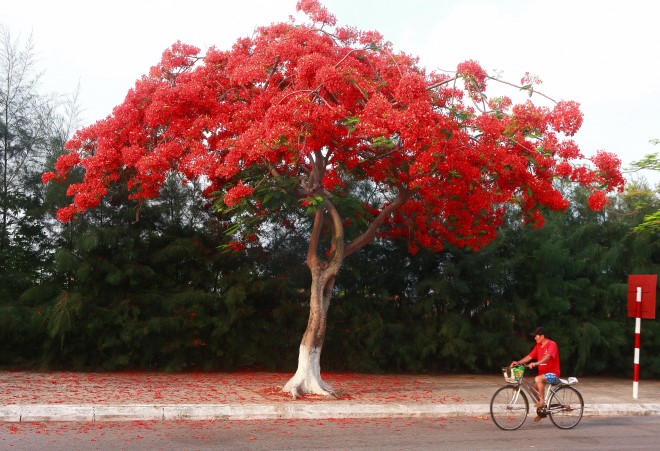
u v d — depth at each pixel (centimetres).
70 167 1218
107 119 1205
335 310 1603
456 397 1225
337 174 1335
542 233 1700
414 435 873
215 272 1605
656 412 1204
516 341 1669
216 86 1204
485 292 1692
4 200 1503
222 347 1550
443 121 989
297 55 1141
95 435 802
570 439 877
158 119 1123
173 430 855
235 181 1175
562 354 1686
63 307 1361
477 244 1303
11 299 1452
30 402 970
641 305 1359
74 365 1470
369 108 1002
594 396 1349
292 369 1584
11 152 1534
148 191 1159
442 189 1174
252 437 822
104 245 1454
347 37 1226
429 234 1460
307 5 1224
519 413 960
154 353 1508
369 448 773
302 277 1625
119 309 1442
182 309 1490
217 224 1566
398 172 1217
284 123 1009
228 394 1145
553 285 1698
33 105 1570
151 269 1491
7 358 1454
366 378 1511
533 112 1081
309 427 913
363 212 1328
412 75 1017
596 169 1110
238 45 1249
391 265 1688
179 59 1242
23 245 1523
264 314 1595
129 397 1064
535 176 1140
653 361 1783
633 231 1758
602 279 1792
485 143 1080
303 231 1647
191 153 1108
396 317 1712
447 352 1633
